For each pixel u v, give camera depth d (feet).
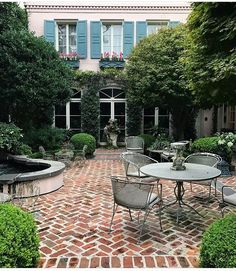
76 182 20.95
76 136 32.68
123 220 13.53
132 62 32.81
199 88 11.26
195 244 11.13
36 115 31.58
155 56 29.60
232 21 8.82
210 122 43.39
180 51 27.81
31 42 25.53
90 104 41.57
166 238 11.66
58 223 13.14
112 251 10.52
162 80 29.01
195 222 13.42
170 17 42.34
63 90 28.19
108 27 43.09
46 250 10.57
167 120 43.21
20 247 7.91
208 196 17.38
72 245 10.98
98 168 26.48
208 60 10.14
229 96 11.04
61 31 42.98
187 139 42.04
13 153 25.40
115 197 12.19
